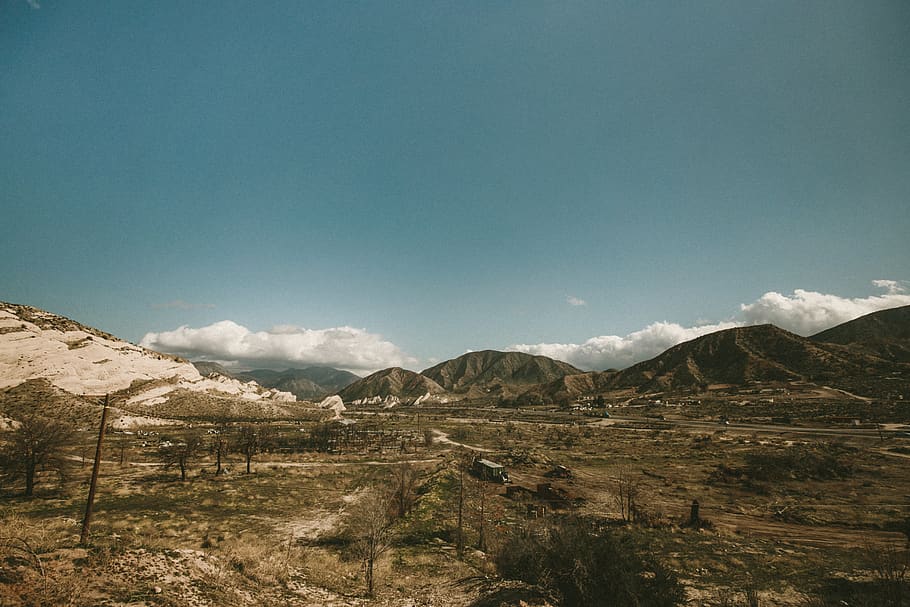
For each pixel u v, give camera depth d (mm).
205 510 43469
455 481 59781
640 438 109688
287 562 23062
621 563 18719
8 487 47094
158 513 40375
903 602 19000
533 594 19484
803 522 38875
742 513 42844
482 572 25125
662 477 62500
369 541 27312
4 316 136000
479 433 136750
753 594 20891
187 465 70875
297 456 87500
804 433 98188
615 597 17859
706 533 34906
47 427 47094
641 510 42281
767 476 58812
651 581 18578
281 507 46781
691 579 24578
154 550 17500
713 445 89625
